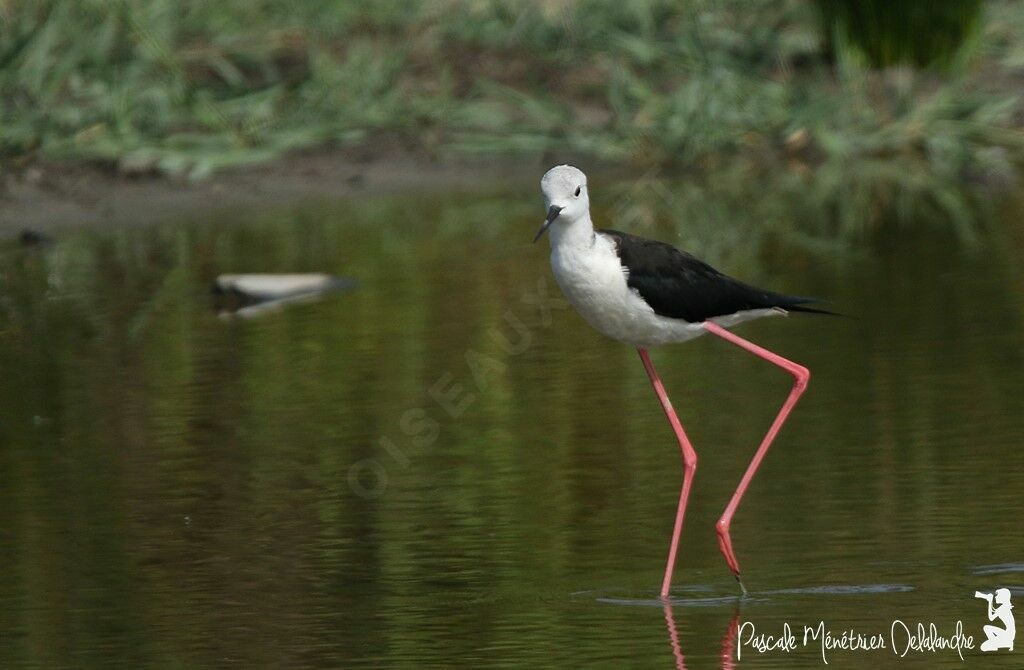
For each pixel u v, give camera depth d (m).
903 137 20.52
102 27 20.28
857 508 9.19
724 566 8.53
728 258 15.32
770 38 22.08
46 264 15.70
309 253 15.85
